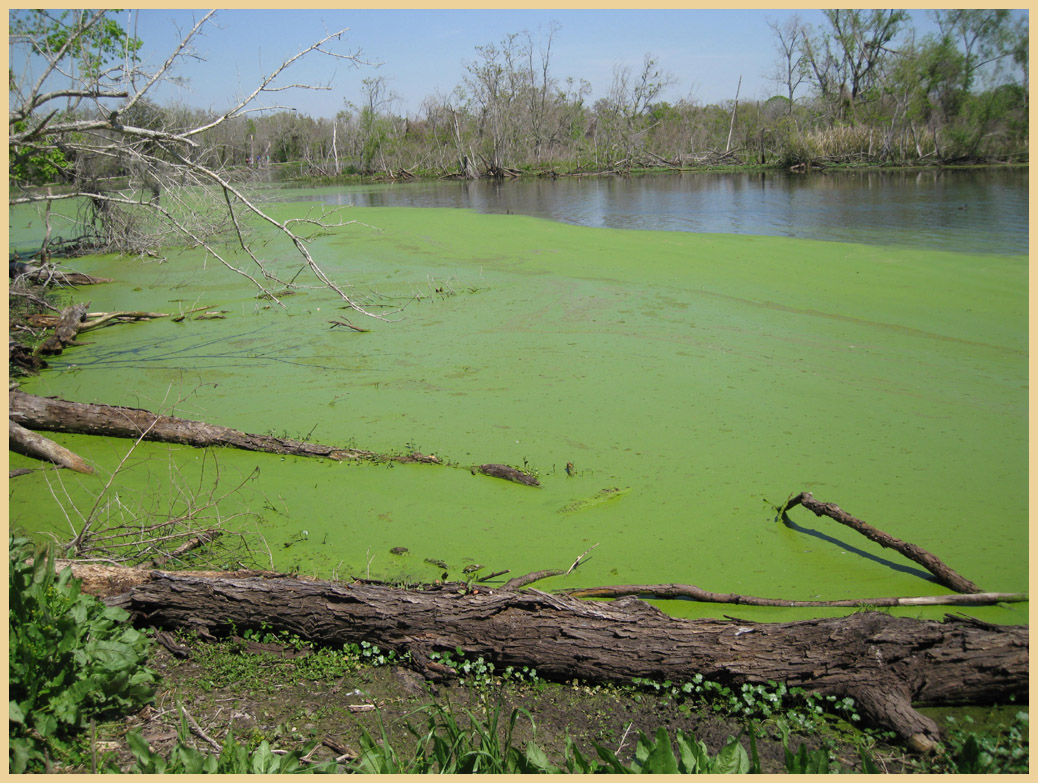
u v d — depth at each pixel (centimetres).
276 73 726
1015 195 1939
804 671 317
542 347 827
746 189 2520
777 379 705
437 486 531
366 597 359
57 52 697
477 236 1552
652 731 306
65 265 1446
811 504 454
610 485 523
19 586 305
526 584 408
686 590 389
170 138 755
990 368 716
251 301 1116
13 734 273
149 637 364
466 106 4369
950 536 444
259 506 509
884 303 938
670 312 940
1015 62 3017
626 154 4116
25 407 634
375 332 916
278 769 262
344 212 2017
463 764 268
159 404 702
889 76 3478
